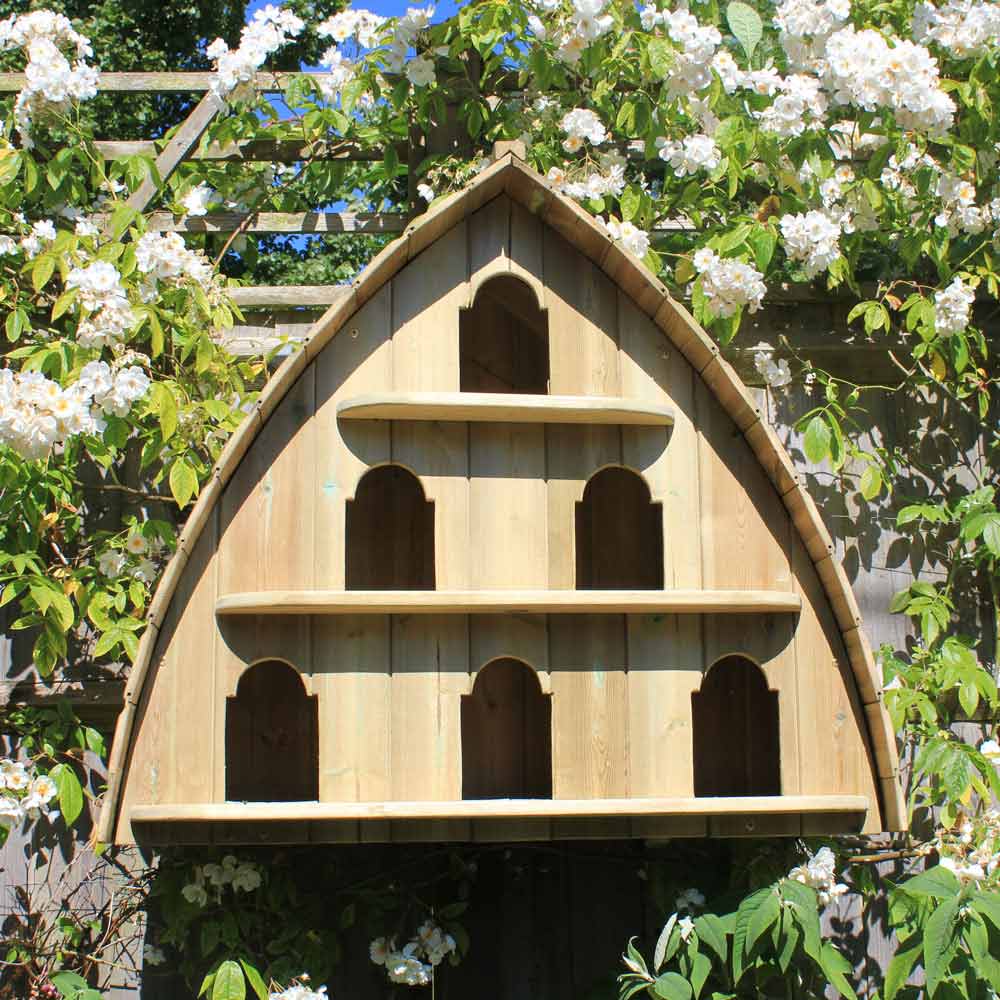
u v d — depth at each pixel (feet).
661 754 7.10
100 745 8.48
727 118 8.67
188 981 8.22
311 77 9.10
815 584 7.30
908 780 9.01
